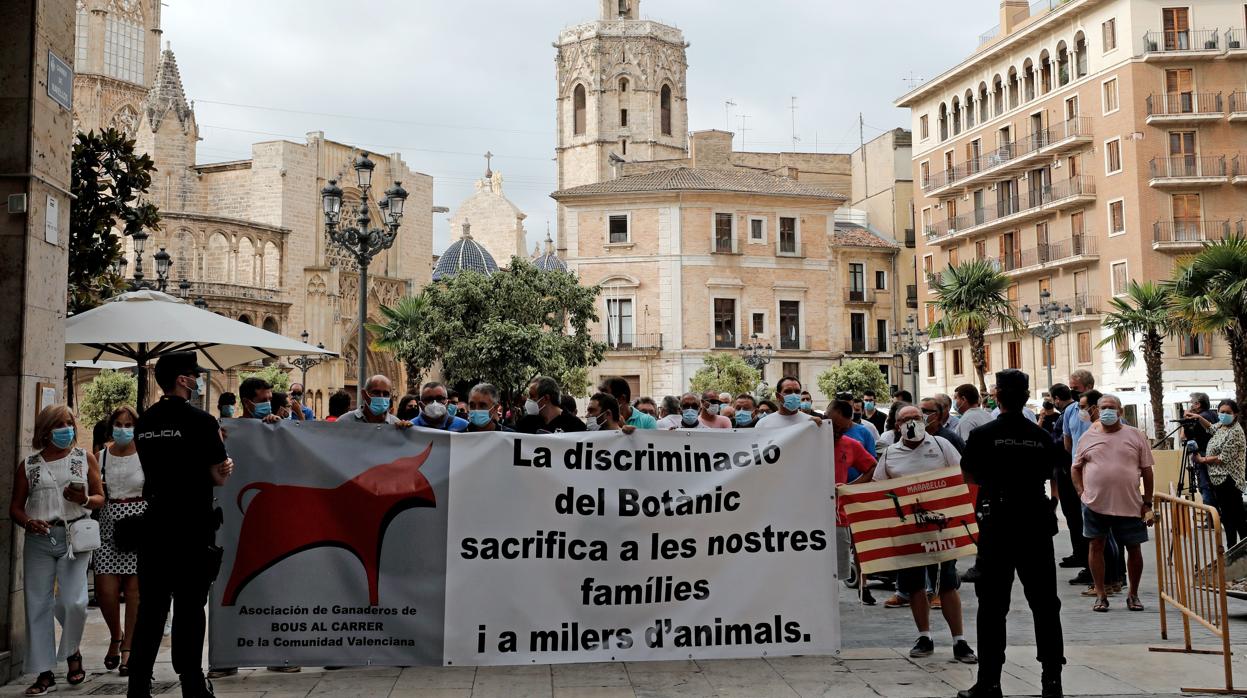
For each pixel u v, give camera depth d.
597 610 8.94
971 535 9.25
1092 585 13.71
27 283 8.89
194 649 7.54
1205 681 8.27
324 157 83.44
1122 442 11.66
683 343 61.44
